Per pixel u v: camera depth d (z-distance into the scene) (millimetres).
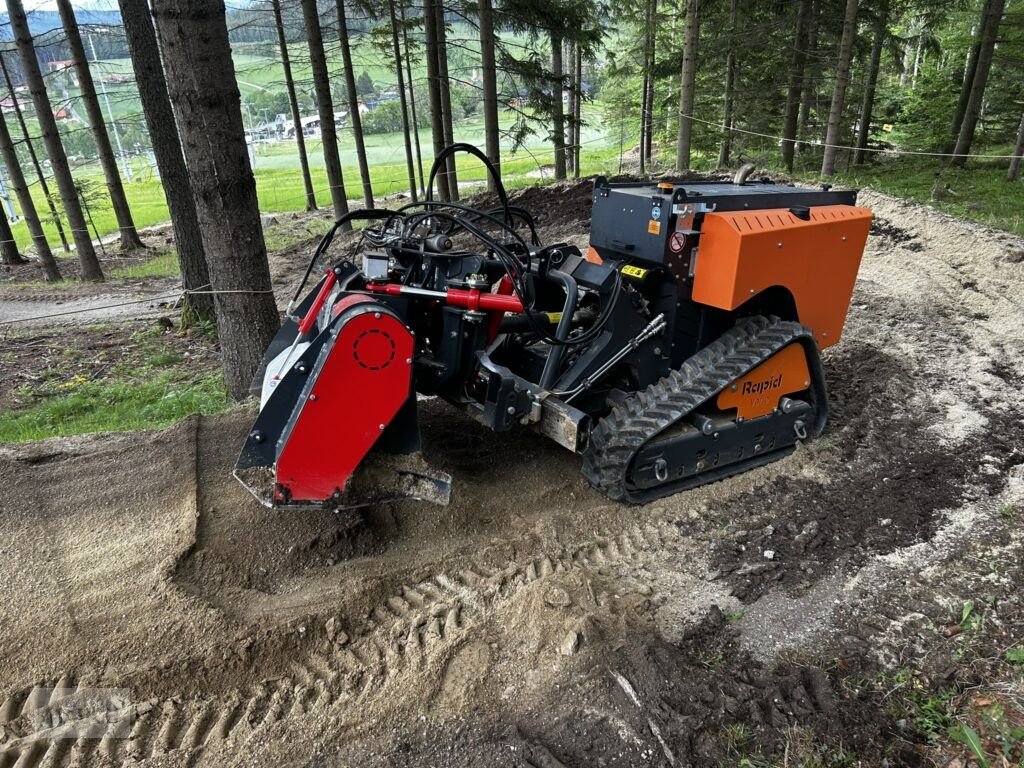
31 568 3141
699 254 3562
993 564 3285
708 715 2465
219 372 7168
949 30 21062
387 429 3273
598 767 2268
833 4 16141
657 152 28141
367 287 3254
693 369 3746
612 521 3697
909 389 5117
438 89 14891
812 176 14758
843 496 3932
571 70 22812
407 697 2514
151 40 7770
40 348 8844
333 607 2932
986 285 6980
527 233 10969
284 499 3020
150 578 3068
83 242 13984
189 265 9008
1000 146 18984
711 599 3150
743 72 18453
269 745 2328
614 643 2764
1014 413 4750
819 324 4031
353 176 31531
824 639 2902
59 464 4109
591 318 3977
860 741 2395
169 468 4039
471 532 3588
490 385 3492
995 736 2387
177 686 2561
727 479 4105
